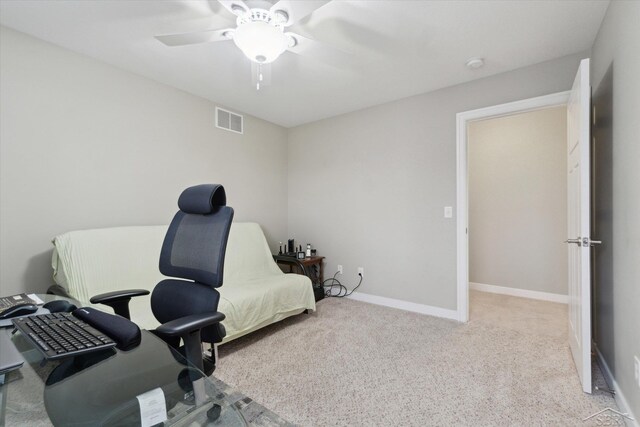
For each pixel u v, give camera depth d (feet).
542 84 8.06
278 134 13.58
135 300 7.08
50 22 6.40
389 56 7.75
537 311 10.48
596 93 6.77
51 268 7.20
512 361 6.82
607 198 5.96
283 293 8.79
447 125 9.64
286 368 6.56
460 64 8.17
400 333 8.44
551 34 6.81
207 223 4.48
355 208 11.83
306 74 8.75
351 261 11.97
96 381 2.97
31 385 2.88
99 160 8.01
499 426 4.78
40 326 3.47
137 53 7.65
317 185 13.01
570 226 7.23
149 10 6.01
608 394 5.52
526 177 12.55
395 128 10.76
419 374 6.30
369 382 6.02
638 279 4.43
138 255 7.90
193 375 3.13
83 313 3.92
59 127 7.32
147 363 3.24
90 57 7.82
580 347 5.95
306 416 5.03
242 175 11.91
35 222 6.98
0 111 6.50
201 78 9.02
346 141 12.07
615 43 5.45
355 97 10.45
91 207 7.88
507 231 12.96
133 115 8.67
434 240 9.93
